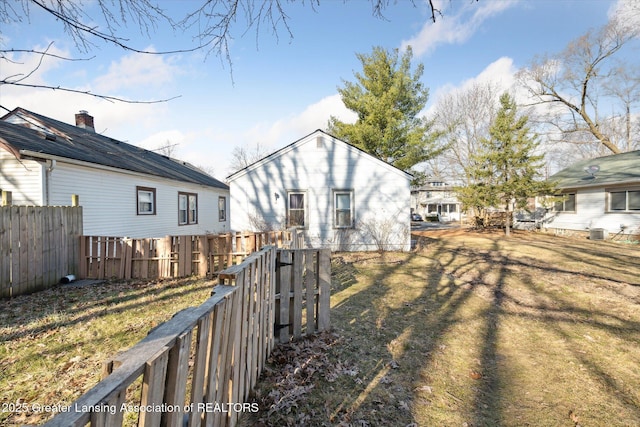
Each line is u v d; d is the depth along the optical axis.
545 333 4.20
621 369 3.25
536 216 18.91
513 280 7.14
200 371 1.46
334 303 5.32
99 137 13.80
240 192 12.02
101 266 7.02
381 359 3.38
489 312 5.03
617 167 15.47
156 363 1.05
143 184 12.23
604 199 14.48
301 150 12.01
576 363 3.38
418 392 2.79
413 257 10.34
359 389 2.80
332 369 3.09
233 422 2.08
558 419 2.46
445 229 21.66
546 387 2.92
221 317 1.73
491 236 16.34
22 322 4.25
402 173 12.00
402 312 4.94
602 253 10.58
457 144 25.70
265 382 2.80
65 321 4.30
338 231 12.02
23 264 5.75
